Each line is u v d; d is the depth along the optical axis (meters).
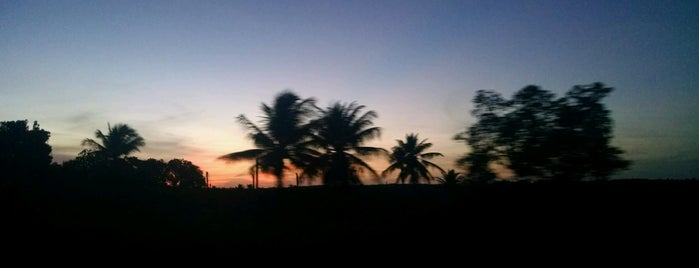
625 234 11.62
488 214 13.65
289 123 24.92
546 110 11.91
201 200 23.44
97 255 12.01
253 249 13.38
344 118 26.36
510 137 11.98
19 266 10.52
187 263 11.48
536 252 11.38
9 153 29.86
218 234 16.30
